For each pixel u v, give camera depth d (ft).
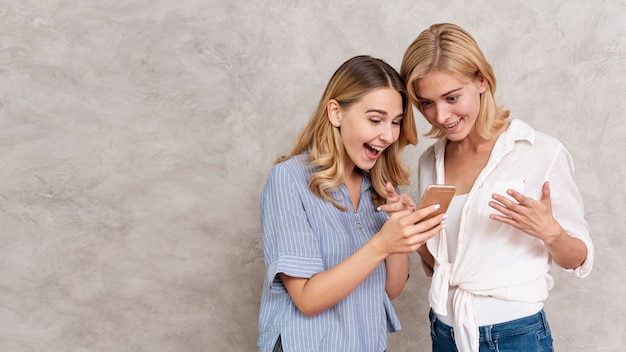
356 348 4.80
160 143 7.36
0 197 7.15
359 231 5.09
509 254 4.92
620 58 7.30
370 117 4.79
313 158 5.01
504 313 4.89
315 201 4.86
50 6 7.11
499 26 7.36
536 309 4.93
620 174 7.43
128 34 7.24
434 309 5.24
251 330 7.61
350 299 4.85
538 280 4.96
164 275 7.47
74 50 7.18
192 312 7.54
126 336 7.46
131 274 7.42
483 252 4.98
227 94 7.39
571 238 4.76
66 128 7.22
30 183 7.19
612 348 7.61
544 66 7.36
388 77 4.83
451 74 4.87
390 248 4.38
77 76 7.19
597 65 7.33
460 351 5.06
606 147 7.41
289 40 7.38
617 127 7.38
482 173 5.08
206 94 7.36
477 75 5.06
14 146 7.14
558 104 7.39
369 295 5.01
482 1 7.35
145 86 7.29
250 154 7.45
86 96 7.22
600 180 7.44
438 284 5.22
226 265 7.53
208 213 7.47
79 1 7.15
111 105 7.26
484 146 5.27
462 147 5.42
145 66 7.27
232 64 7.38
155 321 7.49
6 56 7.07
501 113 5.30
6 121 7.11
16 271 7.22
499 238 4.95
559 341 7.68
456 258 5.13
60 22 7.14
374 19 7.39
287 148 7.43
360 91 4.76
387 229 4.39
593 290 7.58
